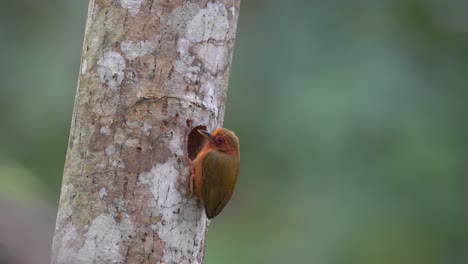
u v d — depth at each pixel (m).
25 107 16.05
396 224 15.54
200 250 7.34
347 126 15.22
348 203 15.56
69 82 16.53
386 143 15.42
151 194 6.93
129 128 6.93
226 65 7.49
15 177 10.64
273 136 16.08
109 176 6.89
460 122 16.45
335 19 17.17
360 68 16.28
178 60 7.07
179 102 7.05
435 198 15.63
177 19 7.07
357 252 15.54
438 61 17.25
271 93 16.67
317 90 15.85
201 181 7.15
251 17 17.45
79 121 7.09
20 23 16.92
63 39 17.05
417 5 17.42
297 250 15.75
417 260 15.60
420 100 16.20
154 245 6.92
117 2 7.04
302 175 15.70
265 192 16.34
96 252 6.83
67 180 7.09
